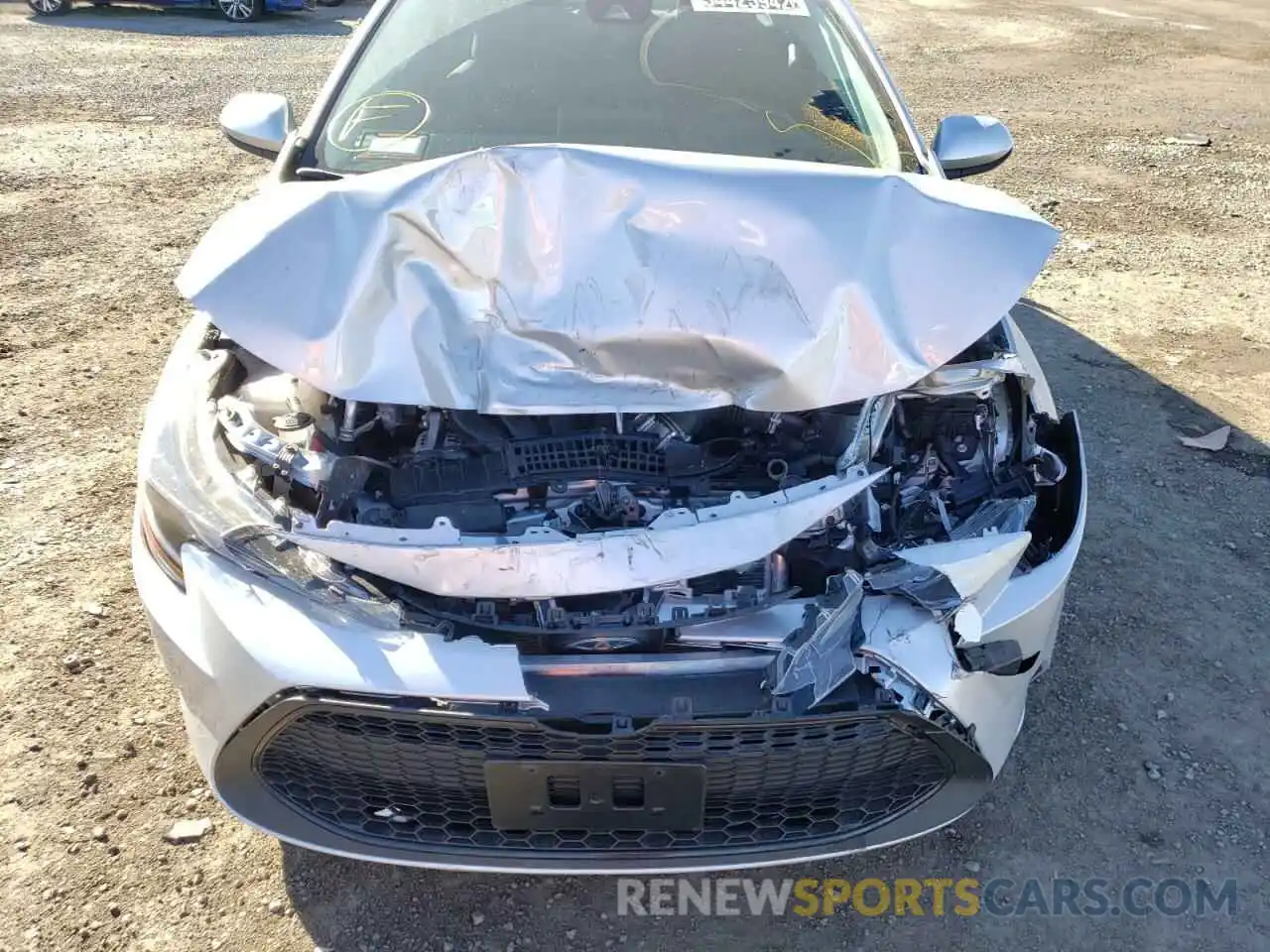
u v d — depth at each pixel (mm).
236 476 2010
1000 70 10180
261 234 2006
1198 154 7438
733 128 2779
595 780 1781
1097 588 3127
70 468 3598
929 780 1955
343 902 2188
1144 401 4180
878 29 12336
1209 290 5227
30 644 2803
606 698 1756
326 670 1721
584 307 1981
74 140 7254
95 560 3145
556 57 2965
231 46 10758
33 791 2381
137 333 4574
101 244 5504
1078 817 2414
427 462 2057
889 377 1974
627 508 1953
